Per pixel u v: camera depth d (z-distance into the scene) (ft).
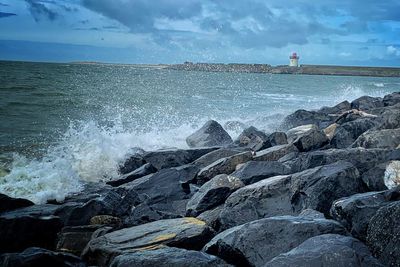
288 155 29.60
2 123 50.03
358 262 11.89
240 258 14.49
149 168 30.35
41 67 286.66
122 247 16.35
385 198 17.03
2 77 136.56
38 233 19.24
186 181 27.37
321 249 12.37
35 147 37.76
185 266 12.96
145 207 21.44
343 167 20.66
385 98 69.92
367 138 29.96
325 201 19.26
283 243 14.11
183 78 226.79
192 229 17.51
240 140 38.37
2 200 21.34
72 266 15.14
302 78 309.83
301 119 49.93
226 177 22.99
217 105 81.41
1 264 14.39
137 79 186.50
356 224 15.90
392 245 13.52
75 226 20.07
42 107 67.05
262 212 19.63
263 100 96.27
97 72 255.09
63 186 27.20
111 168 32.89
